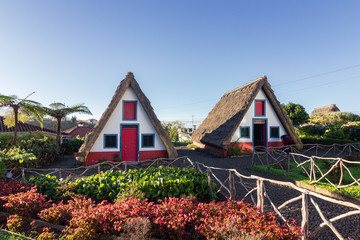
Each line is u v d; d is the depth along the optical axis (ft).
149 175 21.59
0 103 34.50
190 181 19.42
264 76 47.03
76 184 19.85
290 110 75.72
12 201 15.37
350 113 88.22
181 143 85.81
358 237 12.80
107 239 12.47
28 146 36.55
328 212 16.58
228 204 14.28
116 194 18.86
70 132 81.71
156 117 40.04
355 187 21.43
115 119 39.55
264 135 48.88
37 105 38.37
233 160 40.91
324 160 33.30
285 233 10.46
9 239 12.53
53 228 14.29
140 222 12.00
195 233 12.52
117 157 39.09
